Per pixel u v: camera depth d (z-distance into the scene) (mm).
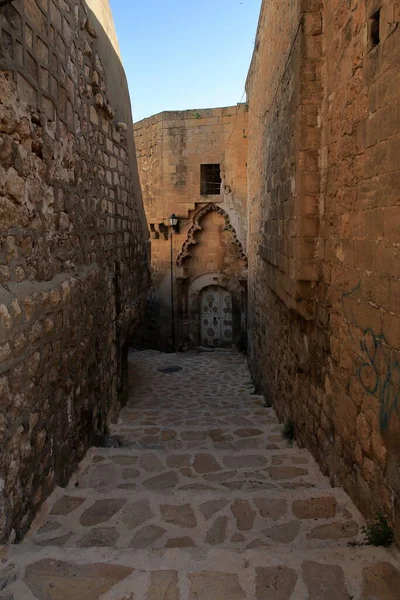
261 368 8078
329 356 3561
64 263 3695
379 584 2023
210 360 12141
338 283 3297
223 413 6699
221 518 2873
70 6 3850
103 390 5148
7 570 2121
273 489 3385
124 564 2154
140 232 7773
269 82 6145
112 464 4070
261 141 7359
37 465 2941
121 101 6312
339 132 3238
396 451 2320
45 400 3094
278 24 5227
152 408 7391
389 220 2373
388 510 2412
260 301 8062
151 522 2855
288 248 4492
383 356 2477
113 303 5730
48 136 3270
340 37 3201
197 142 12719
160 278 14039
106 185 5312
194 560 2168
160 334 14234
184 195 13008
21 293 2668
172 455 4281
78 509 3010
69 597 1958
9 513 2484
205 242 13469
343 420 3211
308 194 3809
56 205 3465
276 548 2303
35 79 3004
